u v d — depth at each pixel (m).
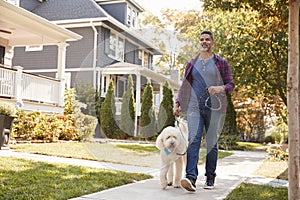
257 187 4.20
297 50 3.00
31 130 8.87
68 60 16.12
